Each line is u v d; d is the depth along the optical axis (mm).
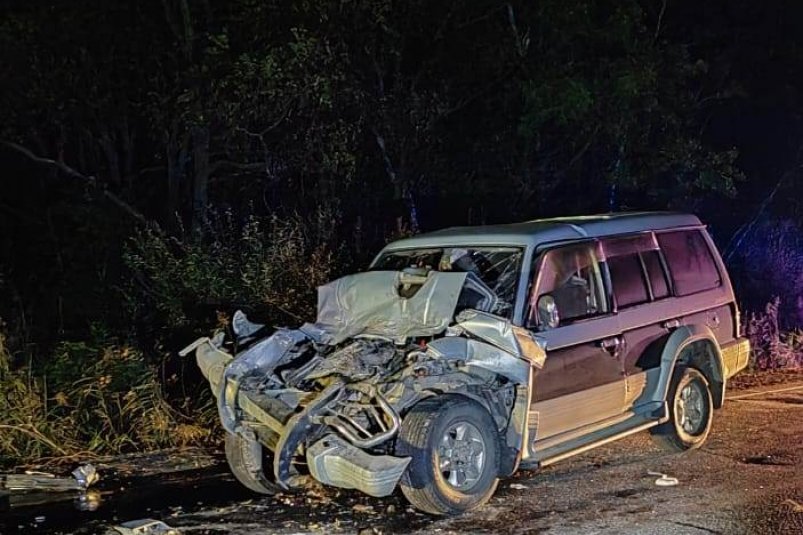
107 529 6742
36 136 15867
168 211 15875
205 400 10016
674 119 15555
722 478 7656
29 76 14477
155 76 15352
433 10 15188
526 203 16125
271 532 6578
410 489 6680
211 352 7746
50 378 9555
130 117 16375
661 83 15422
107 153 16547
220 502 7332
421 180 15648
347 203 14992
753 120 17984
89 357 9859
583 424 7594
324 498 7336
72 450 8852
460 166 16000
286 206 15180
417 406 6773
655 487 7441
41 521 6961
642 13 15242
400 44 14914
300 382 7270
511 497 7246
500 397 7117
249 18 14008
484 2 15438
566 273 7699
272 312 11000
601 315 7754
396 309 7336
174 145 15773
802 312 15172
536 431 7113
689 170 15648
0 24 14094
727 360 8883
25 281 15320
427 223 15648
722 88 17266
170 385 10406
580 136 15641
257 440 7410
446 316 7012
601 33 14898
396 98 14922
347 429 6613
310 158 14672
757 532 6367
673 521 6602
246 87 13859
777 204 17625
